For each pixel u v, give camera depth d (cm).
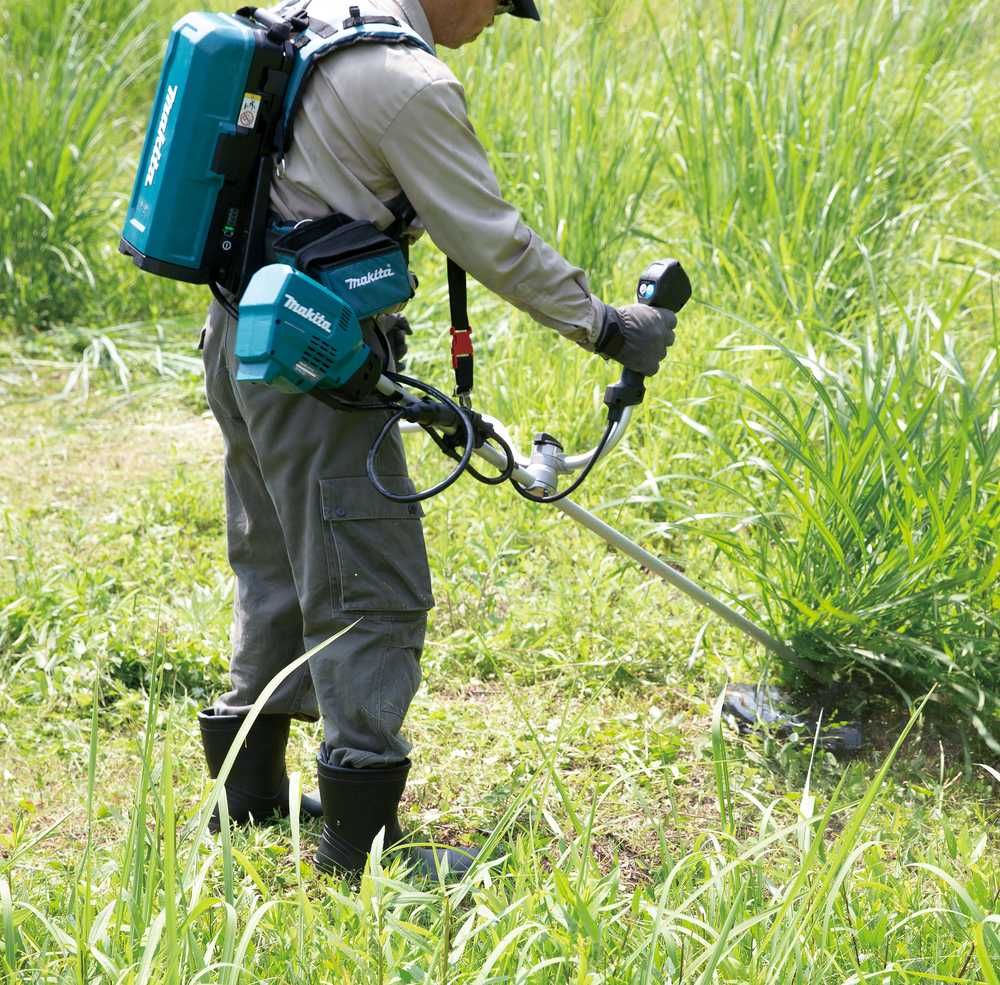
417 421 394
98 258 1049
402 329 427
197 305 1040
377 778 421
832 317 802
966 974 353
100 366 945
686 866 403
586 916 333
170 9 1400
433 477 726
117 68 1237
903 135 955
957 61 1126
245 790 478
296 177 382
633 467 716
